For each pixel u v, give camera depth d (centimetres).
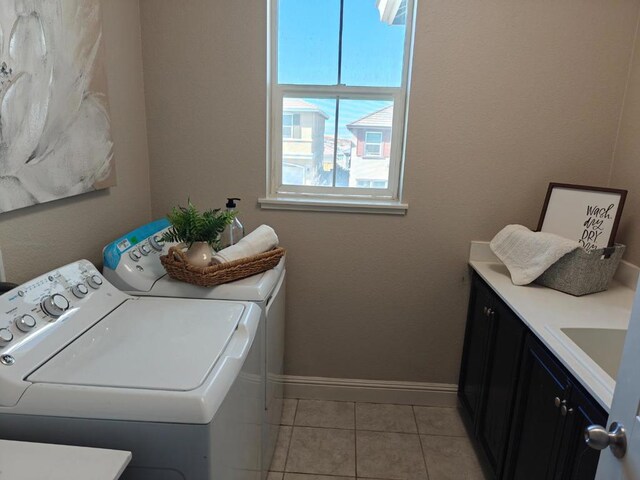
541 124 202
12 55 118
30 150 128
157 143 214
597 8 188
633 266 181
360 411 234
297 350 238
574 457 114
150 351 113
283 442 209
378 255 221
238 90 207
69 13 143
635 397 77
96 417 94
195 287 156
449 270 221
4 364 99
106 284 145
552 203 198
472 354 214
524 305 159
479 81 199
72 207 156
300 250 223
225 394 104
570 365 115
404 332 232
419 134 205
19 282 131
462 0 191
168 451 96
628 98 193
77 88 149
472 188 210
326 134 223
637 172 183
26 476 79
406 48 209
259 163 214
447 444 210
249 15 199
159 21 201
